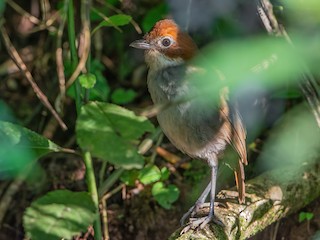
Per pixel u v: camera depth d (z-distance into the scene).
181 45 7.77
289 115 9.50
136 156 4.78
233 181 9.84
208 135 7.81
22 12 10.66
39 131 11.28
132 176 9.38
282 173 8.82
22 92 12.05
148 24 10.32
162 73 7.71
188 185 10.18
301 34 4.80
